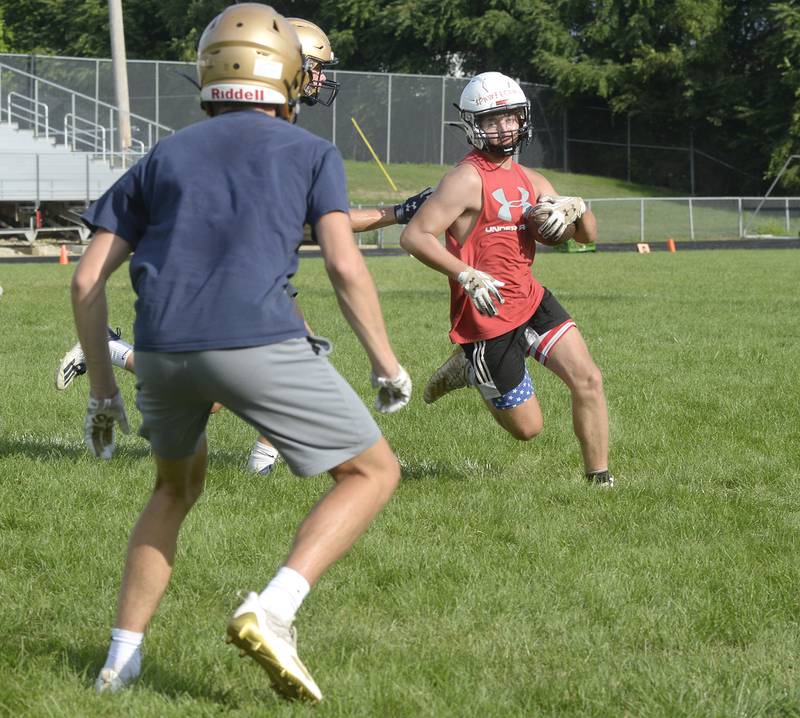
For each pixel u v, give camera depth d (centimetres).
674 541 989
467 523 1036
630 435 1427
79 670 701
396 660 720
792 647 757
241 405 611
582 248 6072
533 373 1892
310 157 621
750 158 10794
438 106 9675
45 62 8569
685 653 746
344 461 623
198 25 10781
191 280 601
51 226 6462
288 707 636
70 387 1736
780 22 10269
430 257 1088
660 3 10512
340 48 10831
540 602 831
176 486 671
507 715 645
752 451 1343
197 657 715
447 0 10594
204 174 616
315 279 3953
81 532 993
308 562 608
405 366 2036
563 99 10425
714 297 3288
